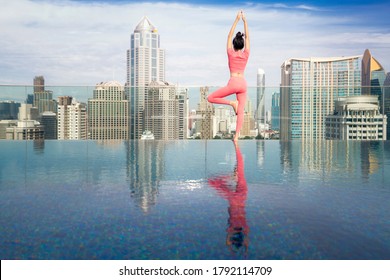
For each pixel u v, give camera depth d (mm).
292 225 2289
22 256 1821
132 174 4180
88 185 3553
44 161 5242
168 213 2551
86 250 1892
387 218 2453
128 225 2283
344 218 2445
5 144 7641
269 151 6598
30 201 2908
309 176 4082
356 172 4352
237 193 3203
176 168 4633
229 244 1969
